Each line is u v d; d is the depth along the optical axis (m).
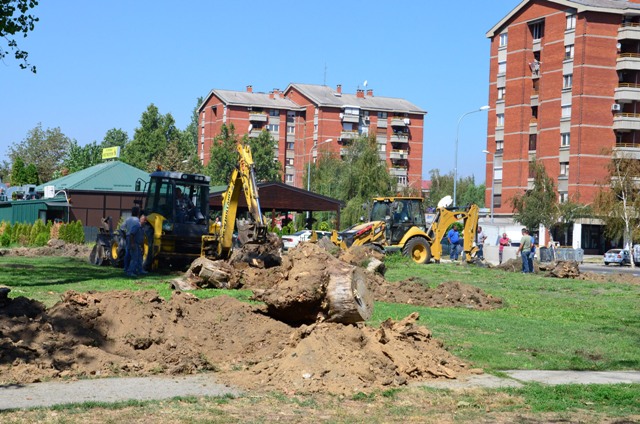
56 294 18.27
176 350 11.29
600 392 10.04
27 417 7.98
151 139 102.94
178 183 27.67
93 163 114.44
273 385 9.86
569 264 32.72
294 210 57.47
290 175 122.25
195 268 20.06
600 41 76.19
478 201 124.56
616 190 66.81
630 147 76.50
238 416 8.34
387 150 121.25
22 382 9.68
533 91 82.69
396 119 121.06
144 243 26.97
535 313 18.97
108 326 11.75
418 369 10.79
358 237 37.50
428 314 16.98
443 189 120.00
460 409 9.09
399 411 8.85
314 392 9.55
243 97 121.50
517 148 83.38
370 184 78.94
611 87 76.50
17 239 48.38
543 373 11.52
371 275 21.22
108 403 8.67
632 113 77.00
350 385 9.81
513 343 13.76
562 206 72.88
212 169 100.88
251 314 12.79
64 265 30.23
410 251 38.41
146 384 9.79
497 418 8.72
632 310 20.45
